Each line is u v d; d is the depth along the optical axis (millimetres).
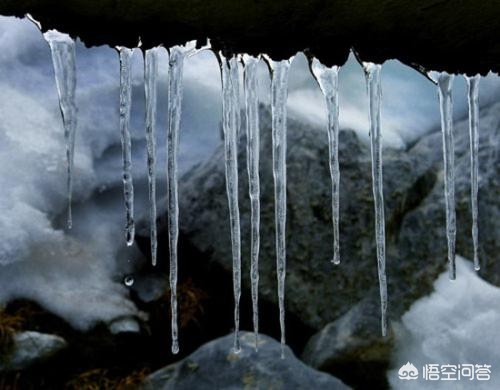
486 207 4980
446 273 4805
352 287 4738
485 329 4574
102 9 1237
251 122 2252
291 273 4754
